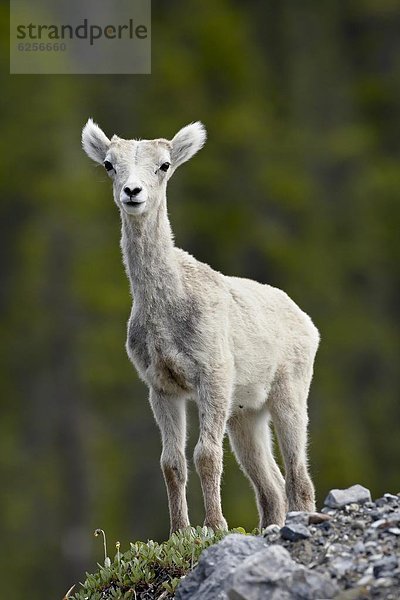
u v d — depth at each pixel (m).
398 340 153.38
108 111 155.75
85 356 133.62
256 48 179.00
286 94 175.62
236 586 29.00
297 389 45.12
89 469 130.00
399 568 29.41
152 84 160.12
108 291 137.12
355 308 154.25
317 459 136.62
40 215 142.12
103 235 142.38
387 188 165.62
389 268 161.00
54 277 139.00
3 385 134.00
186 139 43.28
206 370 40.22
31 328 136.50
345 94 177.38
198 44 172.38
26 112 147.88
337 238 162.00
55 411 133.00
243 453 45.16
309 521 32.75
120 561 36.06
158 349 40.50
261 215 159.75
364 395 147.88
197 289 40.94
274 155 164.62
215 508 38.84
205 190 158.00
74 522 127.88
